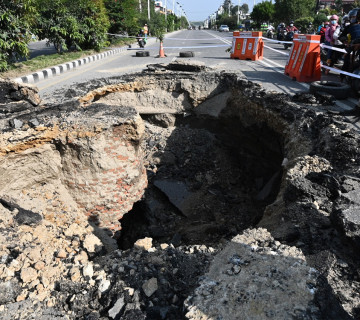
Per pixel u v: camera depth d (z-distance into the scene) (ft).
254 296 7.55
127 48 65.92
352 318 7.35
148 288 8.94
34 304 9.04
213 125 28.71
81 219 17.04
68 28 50.26
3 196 14.57
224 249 9.31
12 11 34.14
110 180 17.70
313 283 7.82
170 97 29.17
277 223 11.75
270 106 20.89
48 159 16.78
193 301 7.59
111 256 11.33
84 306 9.01
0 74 34.30
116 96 28.43
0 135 15.61
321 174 12.61
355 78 23.67
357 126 16.94
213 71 30.60
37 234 13.28
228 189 25.20
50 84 30.27
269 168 23.44
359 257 9.17
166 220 22.34
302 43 28.71
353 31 26.05
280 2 105.29
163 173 25.55
